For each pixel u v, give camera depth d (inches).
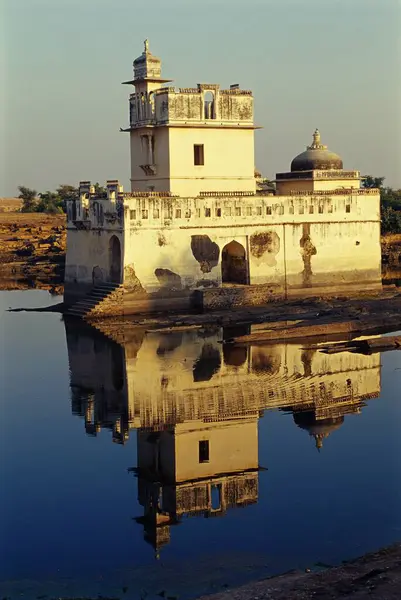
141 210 1941.4
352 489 920.3
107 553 773.3
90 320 1925.4
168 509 867.4
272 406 1224.8
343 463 1002.7
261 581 663.1
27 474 975.6
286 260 2118.6
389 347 1608.0
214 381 1362.0
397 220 3560.5
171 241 1982.0
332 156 2364.7
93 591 702.5
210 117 2069.4
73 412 1214.3
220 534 812.0
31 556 767.7
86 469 991.0
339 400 1254.9
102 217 2037.4
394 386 1328.7
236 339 1664.6
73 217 2198.6
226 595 630.5
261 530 818.2
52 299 2427.4
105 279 2053.4
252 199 2063.2
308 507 872.9
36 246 3627.0
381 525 823.1
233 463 1002.1
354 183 2343.8
